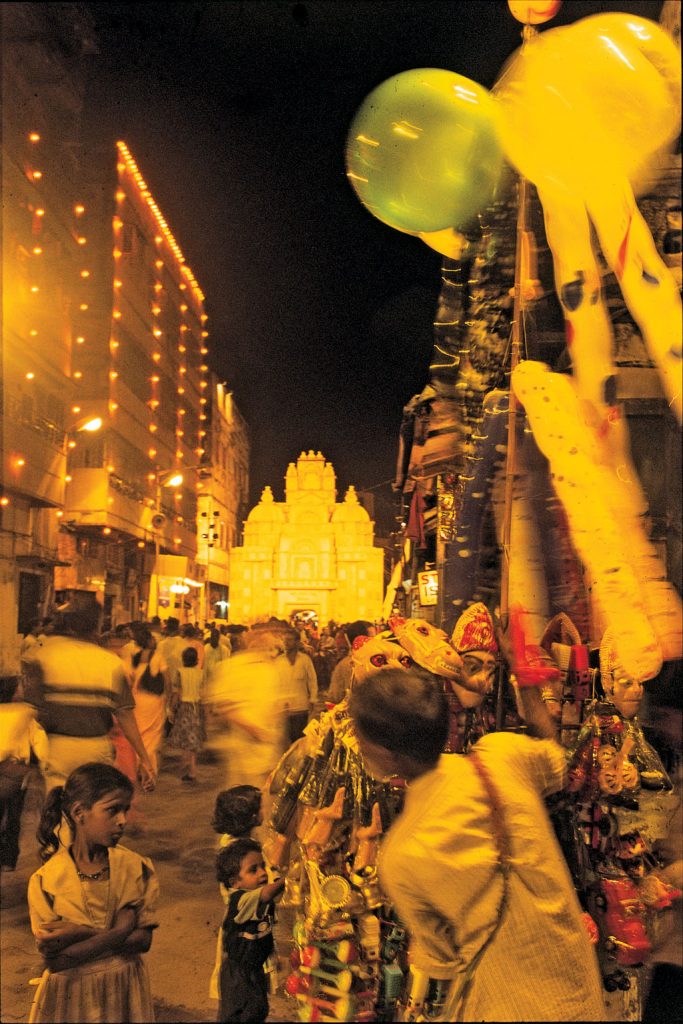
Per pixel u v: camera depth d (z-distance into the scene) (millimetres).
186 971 3686
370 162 2809
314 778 2475
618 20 2441
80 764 2809
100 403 12367
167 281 16141
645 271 2490
